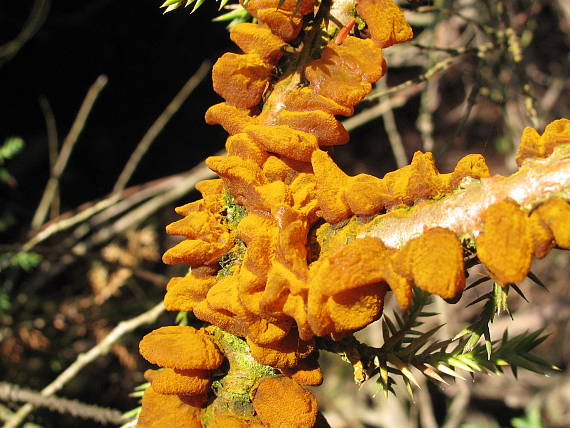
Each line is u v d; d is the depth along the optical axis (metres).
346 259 0.18
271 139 0.20
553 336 0.66
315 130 0.20
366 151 0.81
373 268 0.18
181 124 0.77
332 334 0.19
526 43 0.48
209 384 0.21
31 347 0.55
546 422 0.60
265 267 0.19
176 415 0.21
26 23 0.68
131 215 0.59
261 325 0.20
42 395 0.38
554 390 0.62
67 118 0.74
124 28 0.72
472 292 0.66
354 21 0.21
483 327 0.21
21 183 0.69
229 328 0.20
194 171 0.56
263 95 0.22
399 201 0.19
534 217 0.17
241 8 0.28
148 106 0.77
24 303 0.57
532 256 0.17
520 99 0.50
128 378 0.56
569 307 0.61
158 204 0.58
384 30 0.20
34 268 0.62
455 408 0.59
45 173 0.71
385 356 0.21
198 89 0.77
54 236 0.63
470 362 0.22
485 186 0.18
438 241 0.18
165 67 0.75
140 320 0.36
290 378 0.20
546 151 0.18
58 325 0.56
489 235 0.17
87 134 0.74
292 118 0.21
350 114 0.21
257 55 0.22
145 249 0.59
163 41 0.74
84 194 0.73
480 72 0.34
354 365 0.21
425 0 0.32
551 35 0.65
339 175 0.20
